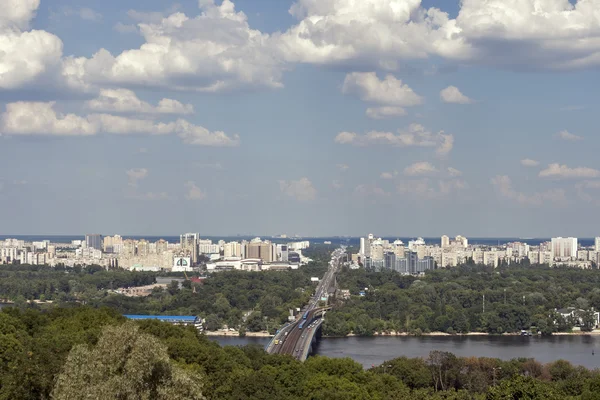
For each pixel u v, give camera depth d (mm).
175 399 179000
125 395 175125
